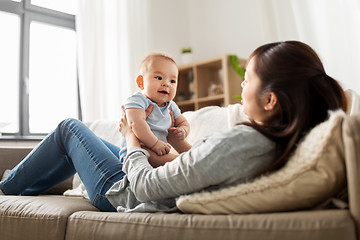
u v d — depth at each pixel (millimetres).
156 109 1232
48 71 3283
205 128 1553
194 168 788
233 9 3857
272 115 827
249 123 812
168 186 834
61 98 3355
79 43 3045
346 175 695
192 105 3865
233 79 3398
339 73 2791
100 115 3074
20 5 3047
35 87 3193
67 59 3414
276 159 786
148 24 3557
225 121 1511
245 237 663
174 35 4082
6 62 3027
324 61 2861
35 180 1384
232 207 764
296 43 817
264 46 848
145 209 919
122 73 3283
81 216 934
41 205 1073
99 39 3145
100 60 3133
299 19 2992
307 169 699
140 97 1183
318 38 2910
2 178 1750
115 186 1048
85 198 1342
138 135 1104
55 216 984
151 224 786
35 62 3205
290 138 773
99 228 864
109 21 3277
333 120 694
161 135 1241
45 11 3207
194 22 4215
